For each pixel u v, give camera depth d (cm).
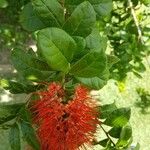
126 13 51
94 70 24
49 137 25
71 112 24
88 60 24
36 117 26
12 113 28
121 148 29
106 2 30
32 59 27
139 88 76
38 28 30
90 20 26
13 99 77
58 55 24
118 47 50
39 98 27
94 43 28
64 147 25
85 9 26
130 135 29
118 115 29
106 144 30
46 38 23
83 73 24
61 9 27
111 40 51
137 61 50
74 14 26
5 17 81
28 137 28
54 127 24
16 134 28
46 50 23
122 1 51
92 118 25
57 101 25
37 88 28
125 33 50
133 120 79
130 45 49
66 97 25
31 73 27
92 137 26
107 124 29
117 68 49
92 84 27
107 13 30
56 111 24
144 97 77
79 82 26
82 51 25
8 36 78
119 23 51
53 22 27
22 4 65
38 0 27
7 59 81
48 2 27
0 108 28
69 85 26
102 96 81
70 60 24
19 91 28
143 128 79
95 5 30
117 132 29
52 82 26
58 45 23
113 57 28
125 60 49
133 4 51
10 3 67
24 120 28
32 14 30
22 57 27
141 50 49
